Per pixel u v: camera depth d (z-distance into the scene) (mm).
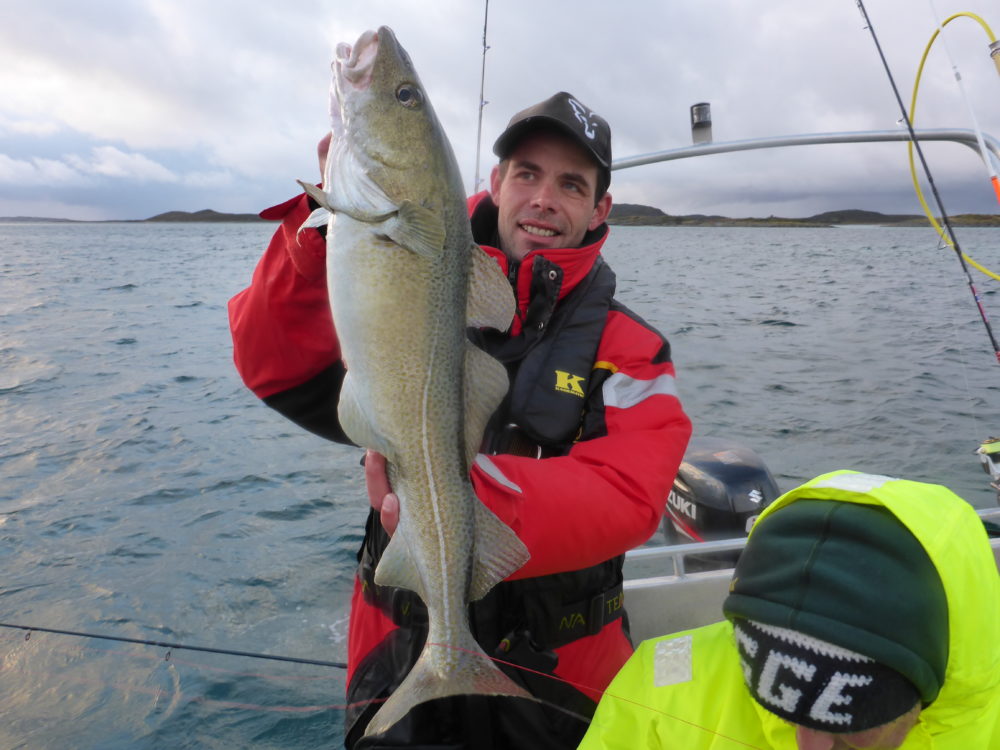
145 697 3701
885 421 7965
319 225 1864
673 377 2391
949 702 1601
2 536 5582
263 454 7410
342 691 3762
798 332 13320
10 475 6840
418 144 1860
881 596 1477
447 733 2158
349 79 1870
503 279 1979
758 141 4184
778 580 1566
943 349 11664
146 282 25281
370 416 1824
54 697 3707
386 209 1823
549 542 1943
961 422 7879
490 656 2150
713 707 1903
